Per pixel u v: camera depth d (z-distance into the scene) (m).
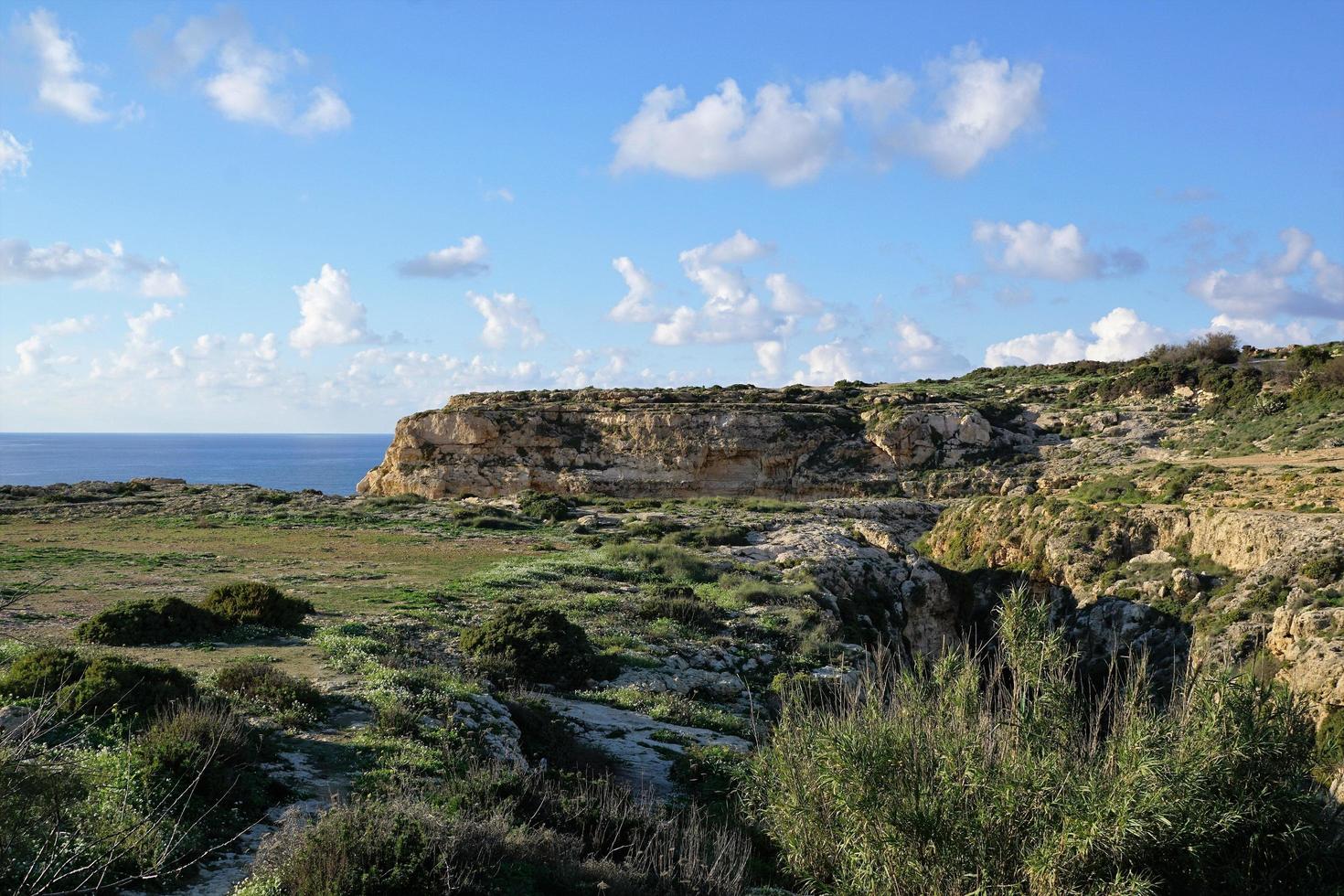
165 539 46.09
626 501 76.94
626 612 32.22
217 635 22.14
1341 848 10.69
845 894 10.77
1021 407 97.25
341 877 8.93
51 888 7.62
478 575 37.28
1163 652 37.56
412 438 95.44
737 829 13.26
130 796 9.78
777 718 23.73
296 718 14.52
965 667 11.55
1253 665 11.82
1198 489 53.81
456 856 9.72
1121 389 96.88
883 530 58.03
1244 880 9.96
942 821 10.10
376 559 41.84
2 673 14.27
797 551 48.88
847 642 35.41
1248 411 80.19
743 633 32.22
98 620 21.00
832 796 11.20
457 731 15.23
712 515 65.25
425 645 23.88
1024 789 10.11
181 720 11.95
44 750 8.78
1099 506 50.53
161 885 8.99
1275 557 37.72
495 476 91.75
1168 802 9.67
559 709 21.06
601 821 12.20
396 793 11.55
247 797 11.34
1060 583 47.06
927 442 88.69
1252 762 10.33
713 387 119.19
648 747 18.94
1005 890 9.86
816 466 89.88
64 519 53.88
